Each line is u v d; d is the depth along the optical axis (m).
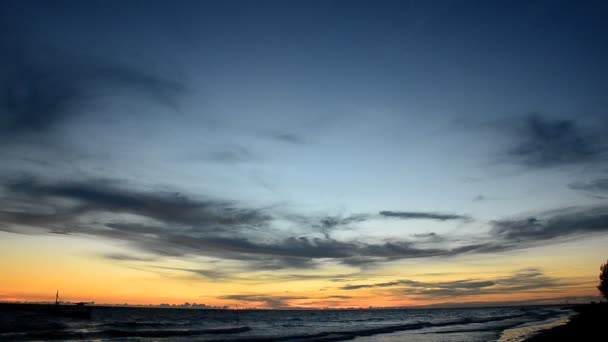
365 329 69.50
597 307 99.69
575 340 31.84
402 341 44.22
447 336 49.28
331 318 153.62
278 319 137.75
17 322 65.56
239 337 52.31
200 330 62.81
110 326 67.00
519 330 52.19
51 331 55.59
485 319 95.81
